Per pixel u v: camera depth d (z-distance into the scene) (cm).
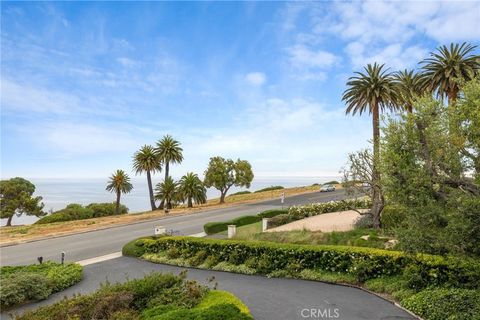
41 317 1060
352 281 1552
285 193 7019
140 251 2373
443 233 966
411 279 1327
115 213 7200
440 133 1009
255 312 1241
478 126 908
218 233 2934
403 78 4109
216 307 1013
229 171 6094
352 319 1148
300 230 2425
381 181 1108
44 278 1627
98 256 2464
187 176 5866
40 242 3133
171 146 6341
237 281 1697
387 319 1133
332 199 5128
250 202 5731
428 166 995
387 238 1925
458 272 1258
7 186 7562
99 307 1087
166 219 4278
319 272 1684
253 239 2362
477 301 1069
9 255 2614
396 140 1038
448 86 3322
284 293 1462
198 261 2066
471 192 969
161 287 1273
